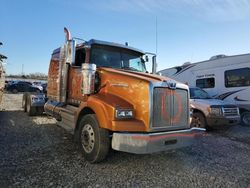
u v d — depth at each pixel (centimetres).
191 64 1249
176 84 457
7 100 1805
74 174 402
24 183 358
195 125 870
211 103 847
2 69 1224
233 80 1055
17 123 820
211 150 596
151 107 417
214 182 396
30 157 473
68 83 604
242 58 1029
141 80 431
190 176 418
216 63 1127
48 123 836
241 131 895
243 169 463
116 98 448
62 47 611
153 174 421
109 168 437
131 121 412
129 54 630
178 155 537
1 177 375
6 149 515
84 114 504
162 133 417
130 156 506
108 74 489
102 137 435
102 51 584
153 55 696
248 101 999
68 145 564
